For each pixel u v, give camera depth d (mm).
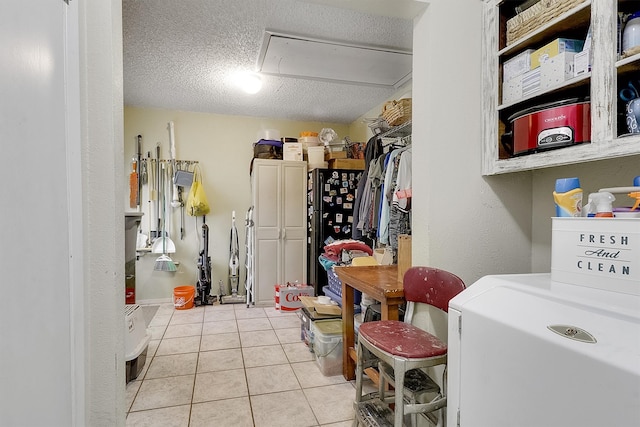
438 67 1530
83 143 946
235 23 2369
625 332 624
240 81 3354
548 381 676
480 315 878
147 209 4215
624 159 1309
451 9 1551
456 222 1573
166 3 2137
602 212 898
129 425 1729
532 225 1695
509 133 1523
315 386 2137
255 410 1867
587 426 600
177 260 4324
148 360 2518
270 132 4348
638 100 1016
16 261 589
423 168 1564
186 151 4371
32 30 656
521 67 1405
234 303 4234
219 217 4492
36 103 670
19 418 590
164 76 3254
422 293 1454
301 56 2846
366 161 3350
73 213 846
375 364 1575
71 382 829
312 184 4191
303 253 4305
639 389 530
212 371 2340
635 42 1012
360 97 3850
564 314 735
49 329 713
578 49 1239
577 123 1185
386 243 2834
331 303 2807
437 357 1185
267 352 2676
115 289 1018
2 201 549
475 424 882
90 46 992
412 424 1400
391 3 1505
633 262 767
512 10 1525
